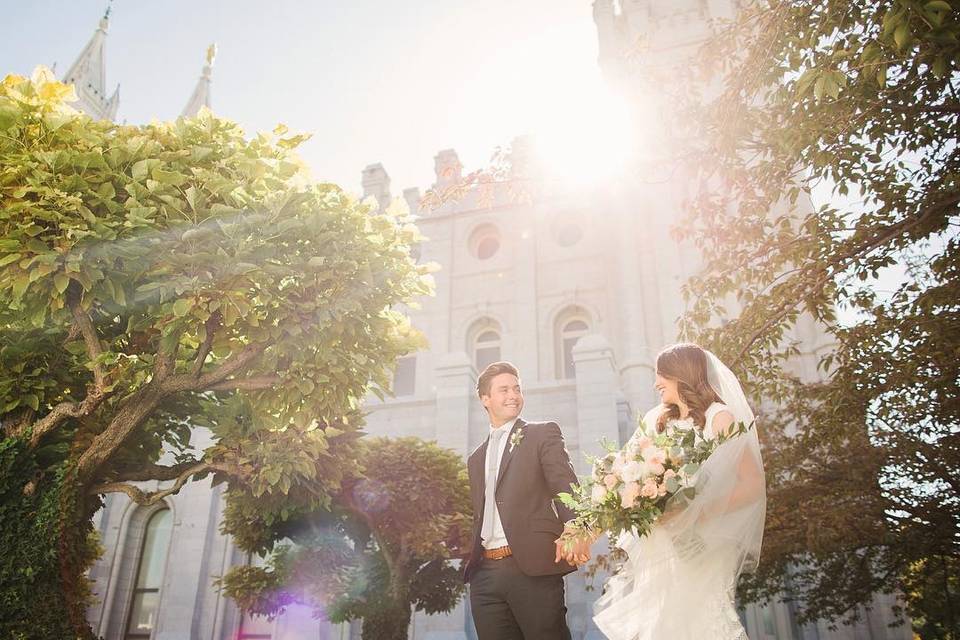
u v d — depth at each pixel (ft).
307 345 21.48
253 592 33.99
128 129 21.45
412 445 35.83
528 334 79.25
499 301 83.10
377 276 23.07
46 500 20.74
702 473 8.66
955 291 19.56
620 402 55.06
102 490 23.08
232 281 19.53
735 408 9.84
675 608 8.63
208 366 25.77
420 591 36.22
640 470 8.91
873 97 16.69
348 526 35.47
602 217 82.38
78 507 21.61
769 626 50.83
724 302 64.28
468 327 83.35
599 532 9.45
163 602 52.70
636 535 9.20
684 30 86.38
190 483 56.18
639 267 73.56
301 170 23.52
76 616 20.57
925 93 16.76
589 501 9.48
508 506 10.88
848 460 29.30
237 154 20.86
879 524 28.68
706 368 10.09
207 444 55.47
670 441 9.00
